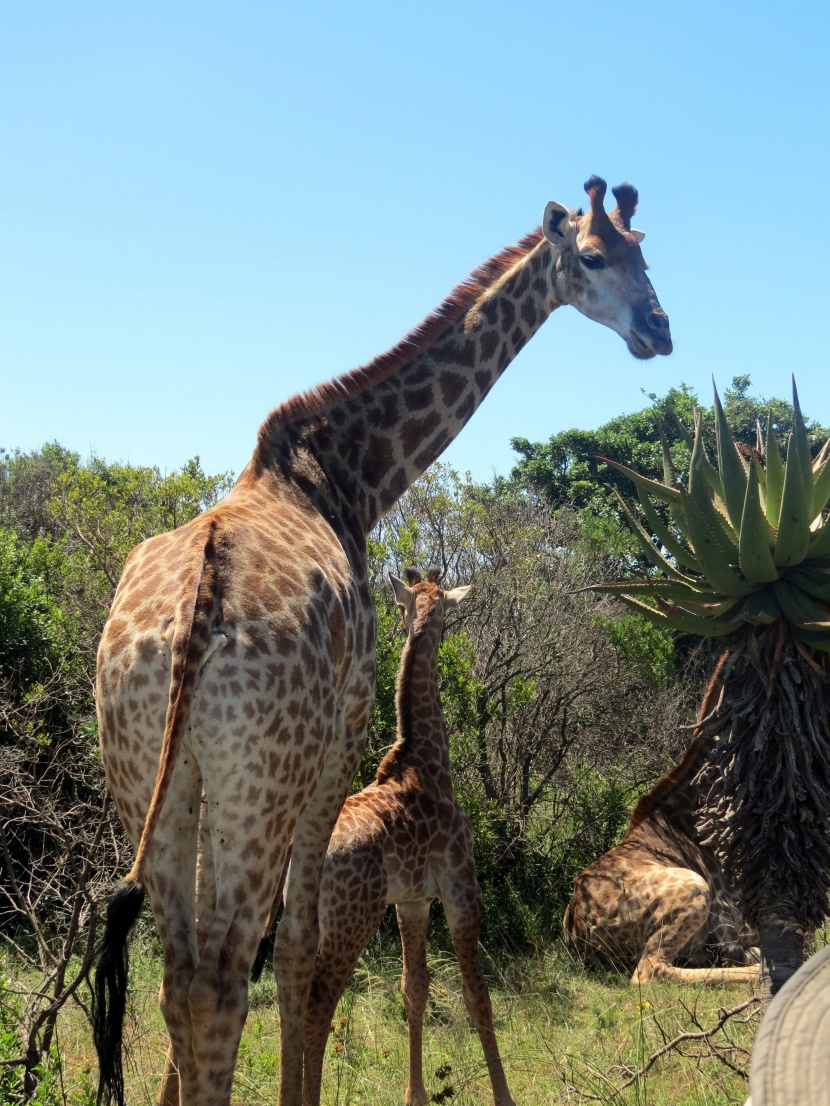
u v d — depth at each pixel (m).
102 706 3.25
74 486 9.59
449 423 4.74
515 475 20.02
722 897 7.40
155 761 3.09
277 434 4.20
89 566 9.09
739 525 4.62
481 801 8.93
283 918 3.85
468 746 9.35
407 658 5.73
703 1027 5.38
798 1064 1.25
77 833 5.89
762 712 4.43
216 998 2.86
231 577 3.19
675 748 11.26
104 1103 3.72
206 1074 2.83
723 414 4.60
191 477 9.54
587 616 11.50
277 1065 4.87
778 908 4.40
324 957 4.73
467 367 4.79
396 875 5.09
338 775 3.87
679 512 4.79
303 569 3.47
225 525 3.45
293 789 3.13
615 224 5.39
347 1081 4.91
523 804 9.73
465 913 5.20
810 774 4.33
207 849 3.31
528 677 10.15
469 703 9.16
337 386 4.45
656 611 4.64
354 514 4.31
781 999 1.36
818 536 4.36
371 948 7.35
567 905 8.50
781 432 19.34
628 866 7.44
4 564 8.83
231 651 3.02
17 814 6.38
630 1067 4.69
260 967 4.82
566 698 10.46
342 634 3.64
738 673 4.58
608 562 13.94
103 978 2.91
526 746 9.96
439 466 10.58
